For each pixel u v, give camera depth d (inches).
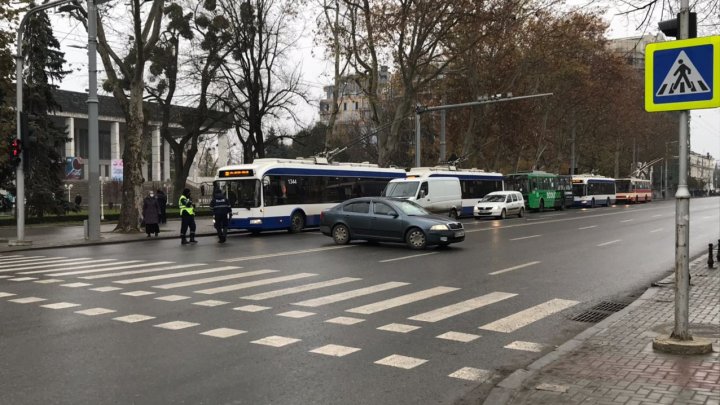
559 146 2438.5
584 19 1756.9
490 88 1785.2
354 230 732.0
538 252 654.5
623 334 282.4
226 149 3398.1
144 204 930.7
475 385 220.1
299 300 379.2
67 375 227.8
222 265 555.2
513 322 321.4
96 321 320.2
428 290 416.8
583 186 2273.6
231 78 1589.6
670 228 1026.1
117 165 1437.0
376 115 1473.9
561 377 217.8
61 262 602.2
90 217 877.8
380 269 521.0
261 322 317.7
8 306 362.3
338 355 256.5
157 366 239.3
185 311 345.7
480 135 1962.4
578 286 437.7
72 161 2284.7
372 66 1425.9
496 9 1405.0
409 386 218.1
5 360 247.6
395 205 712.4
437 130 2155.5
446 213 1240.2
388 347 269.9
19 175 818.8
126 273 506.3
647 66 249.4
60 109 1577.3
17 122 826.2
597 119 2440.9
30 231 1111.6
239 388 213.6
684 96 241.0
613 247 709.3
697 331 282.7
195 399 202.4
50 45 1566.2
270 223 964.6
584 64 1898.4
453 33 1405.0
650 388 201.6
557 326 314.7
